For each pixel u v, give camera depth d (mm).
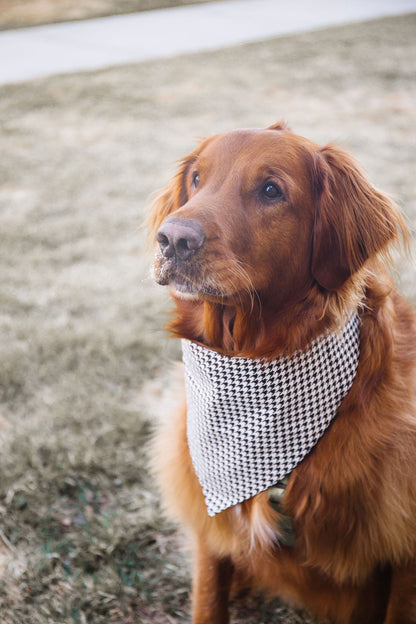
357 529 2289
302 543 2383
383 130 8914
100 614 2740
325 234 2207
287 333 2250
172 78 11695
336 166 2244
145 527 3090
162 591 2842
